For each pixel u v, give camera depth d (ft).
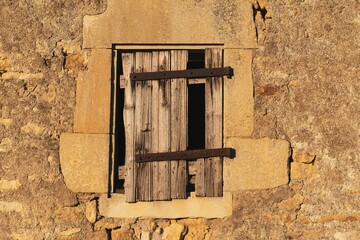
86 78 21.81
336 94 21.62
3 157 21.58
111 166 21.58
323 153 21.42
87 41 21.91
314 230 21.16
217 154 21.34
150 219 21.33
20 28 22.04
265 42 21.83
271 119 21.56
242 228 21.18
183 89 21.59
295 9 21.97
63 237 21.30
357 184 21.29
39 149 21.58
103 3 22.06
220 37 21.80
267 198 21.26
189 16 21.91
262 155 21.39
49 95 21.80
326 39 21.84
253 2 21.94
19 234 21.33
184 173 21.35
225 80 21.68
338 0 21.99
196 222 21.31
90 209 21.38
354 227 21.15
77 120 21.67
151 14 21.95
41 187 21.47
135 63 21.81
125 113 21.67
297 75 21.72
